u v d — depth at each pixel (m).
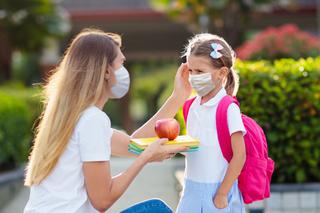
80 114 3.58
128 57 26.88
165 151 3.69
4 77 21.41
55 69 3.96
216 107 3.81
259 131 3.95
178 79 4.33
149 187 9.96
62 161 3.58
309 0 24.53
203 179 3.84
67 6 25.06
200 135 3.86
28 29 20.91
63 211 3.54
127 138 4.19
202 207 3.82
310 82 6.79
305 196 6.45
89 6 25.12
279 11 23.94
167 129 3.79
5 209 8.48
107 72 3.69
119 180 3.62
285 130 6.82
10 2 20.03
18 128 11.82
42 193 3.60
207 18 20.98
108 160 3.57
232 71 4.07
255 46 12.50
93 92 3.62
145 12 24.20
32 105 13.75
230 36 21.27
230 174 3.73
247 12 21.59
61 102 3.60
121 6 25.16
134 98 40.88
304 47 12.34
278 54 12.28
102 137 3.56
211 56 3.77
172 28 26.06
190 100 4.06
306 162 6.90
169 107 4.31
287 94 6.78
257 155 3.88
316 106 6.74
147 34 26.31
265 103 6.78
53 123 3.59
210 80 3.78
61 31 21.34
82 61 3.64
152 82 39.62
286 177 6.95
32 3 20.30
